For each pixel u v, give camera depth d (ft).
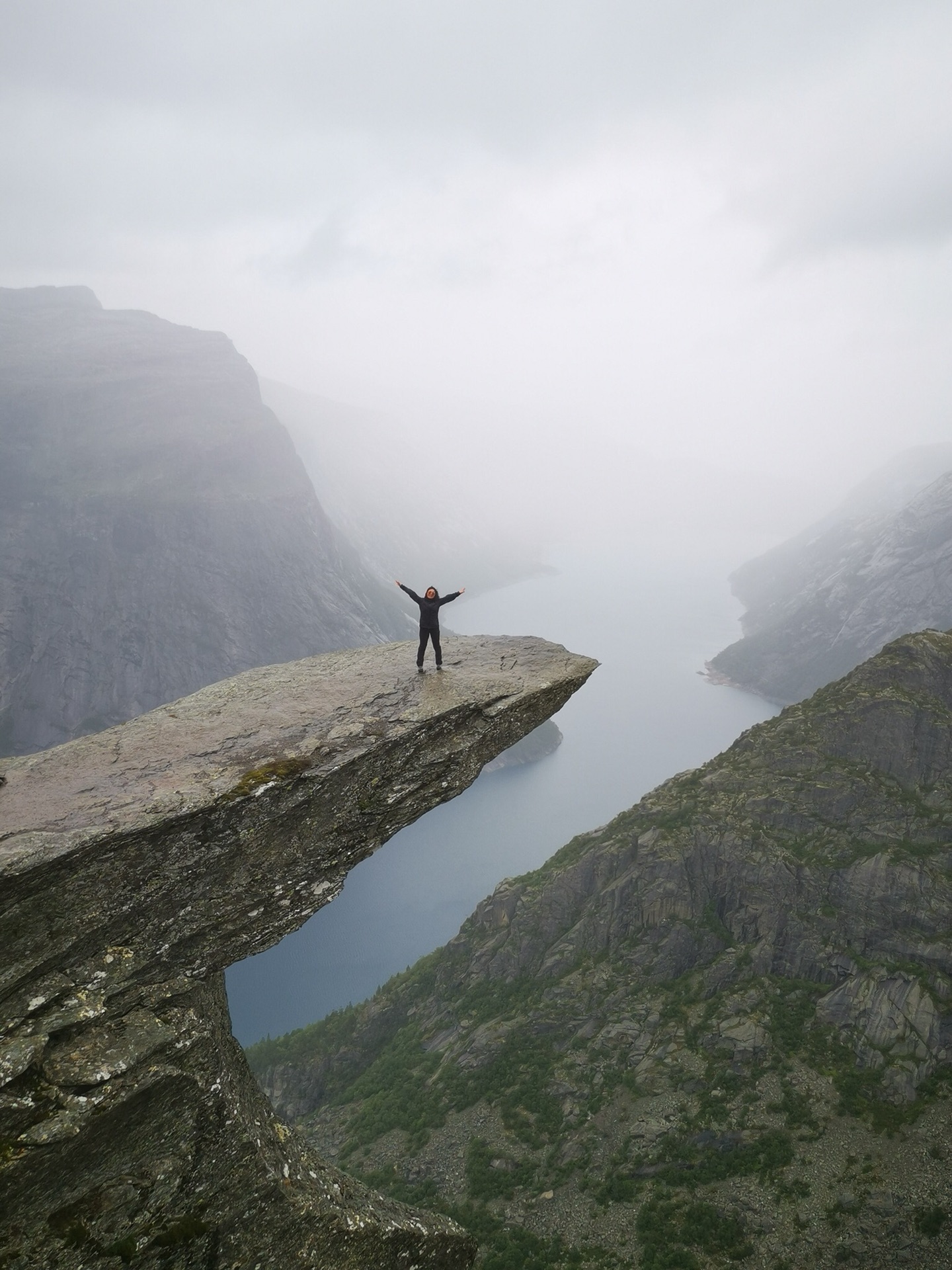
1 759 65.10
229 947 61.72
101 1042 52.06
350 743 67.92
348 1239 62.64
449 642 96.17
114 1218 51.65
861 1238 163.53
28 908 52.29
